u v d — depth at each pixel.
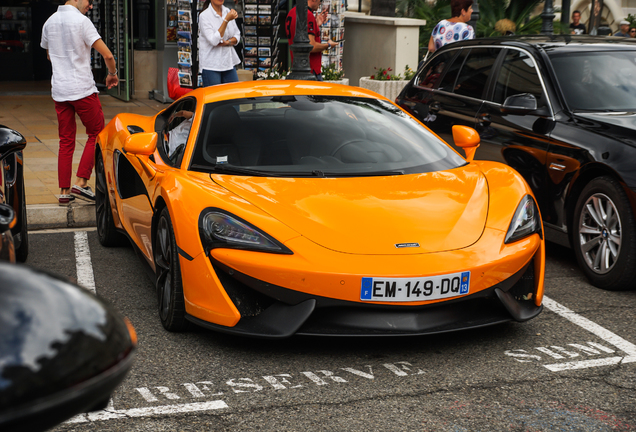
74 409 0.94
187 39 10.29
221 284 3.28
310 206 3.48
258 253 3.20
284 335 3.15
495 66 5.94
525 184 3.93
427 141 4.40
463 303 3.37
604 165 4.43
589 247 4.61
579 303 4.24
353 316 3.21
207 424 2.69
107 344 0.98
